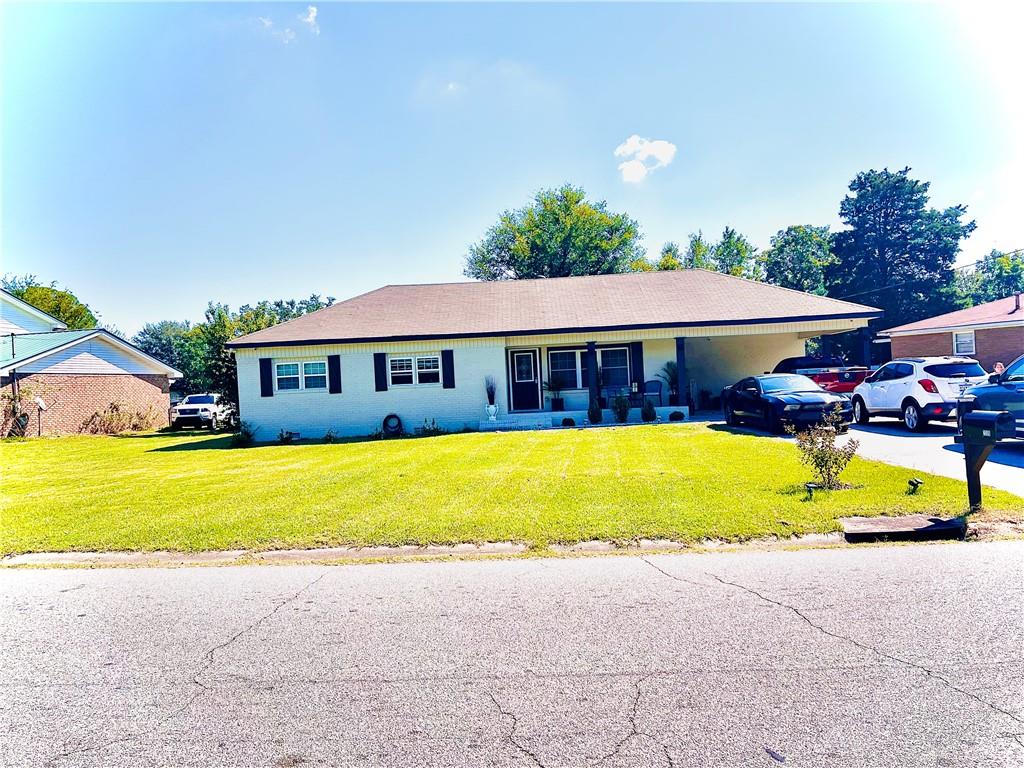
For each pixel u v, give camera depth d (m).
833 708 3.09
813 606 4.37
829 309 19.11
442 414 19.52
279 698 3.41
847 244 47.34
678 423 17.69
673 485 8.33
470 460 11.96
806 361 20.23
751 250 58.62
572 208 49.53
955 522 6.07
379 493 8.94
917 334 29.28
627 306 20.53
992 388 9.99
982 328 25.59
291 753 2.90
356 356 19.48
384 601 4.89
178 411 29.12
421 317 20.73
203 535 6.93
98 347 28.31
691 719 3.04
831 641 3.81
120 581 5.63
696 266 57.84
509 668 3.66
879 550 5.60
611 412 20.00
